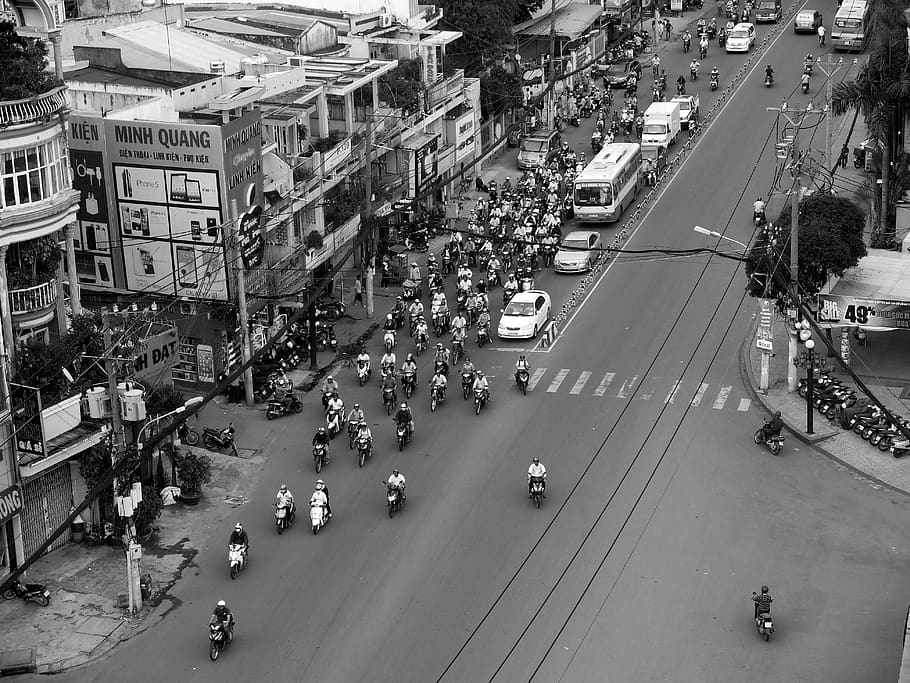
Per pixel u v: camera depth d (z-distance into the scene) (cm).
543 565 5412
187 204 6969
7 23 5491
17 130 5406
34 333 5791
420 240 9188
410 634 4956
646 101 12375
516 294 8012
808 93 12212
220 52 8300
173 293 7112
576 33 12606
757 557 5447
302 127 8188
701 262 8838
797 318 6862
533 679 4672
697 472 6175
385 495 6019
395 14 10412
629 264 8869
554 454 6369
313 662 4806
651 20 14900
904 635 4706
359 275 8312
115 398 5288
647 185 10406
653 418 6731
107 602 5228
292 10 10019
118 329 6006
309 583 5331
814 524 5703
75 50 7925
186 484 5925
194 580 5369
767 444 6362
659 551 5503
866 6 13250
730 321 7925
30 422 5388
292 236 7675
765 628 4859
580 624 5000
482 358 7525
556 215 9400
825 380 6844
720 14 15175
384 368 7169
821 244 6812
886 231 8712
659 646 4859
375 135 8744
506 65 11719
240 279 6769
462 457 6366
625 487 6044
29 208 5512
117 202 7094
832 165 10231
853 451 6316
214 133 6800
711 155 10994
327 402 6775
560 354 7550
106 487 5184
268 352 7319
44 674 4784
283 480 6194
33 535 5541
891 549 5497
